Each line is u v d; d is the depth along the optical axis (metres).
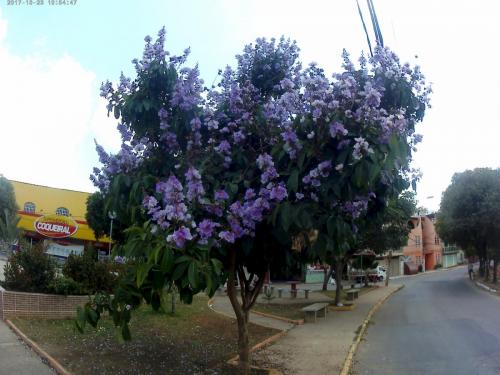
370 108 4.95
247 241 5.61
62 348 8.73
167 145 6.25
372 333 14.02
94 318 5.71
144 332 11.25
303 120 5.19
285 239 5.63
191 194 5.17
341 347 11.27
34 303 11.23
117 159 6.04
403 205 21.30
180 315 14.26
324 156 5.09
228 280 6.80
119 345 9.50
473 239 39.56
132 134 6.20
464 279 48.62
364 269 39.16
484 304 22.45
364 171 4.62
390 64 5.71
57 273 12.34
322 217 5.26
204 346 10.28
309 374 8.67
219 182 5.85
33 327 10.19
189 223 4.84
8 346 8.46
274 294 28.14
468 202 36.22
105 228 32.12
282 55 6.88
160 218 4.75
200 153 5.97
